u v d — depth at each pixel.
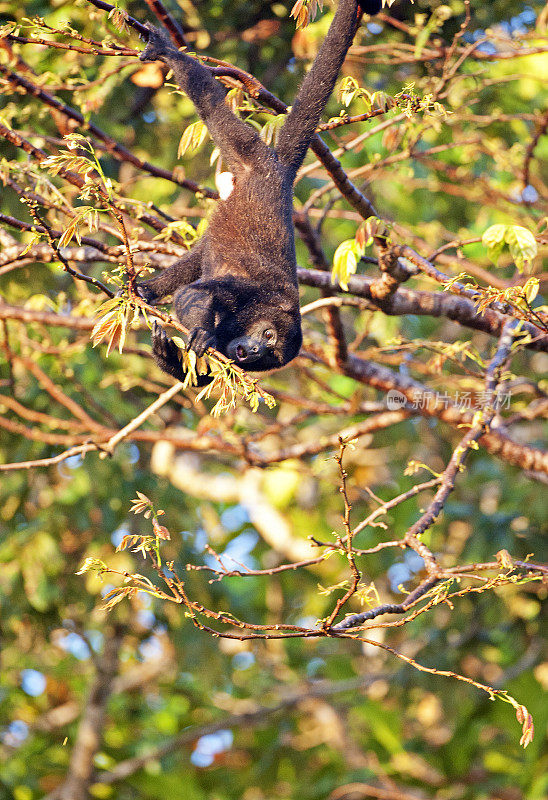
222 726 15.95
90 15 8.55
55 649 17.23
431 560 5.69
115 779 15.03
